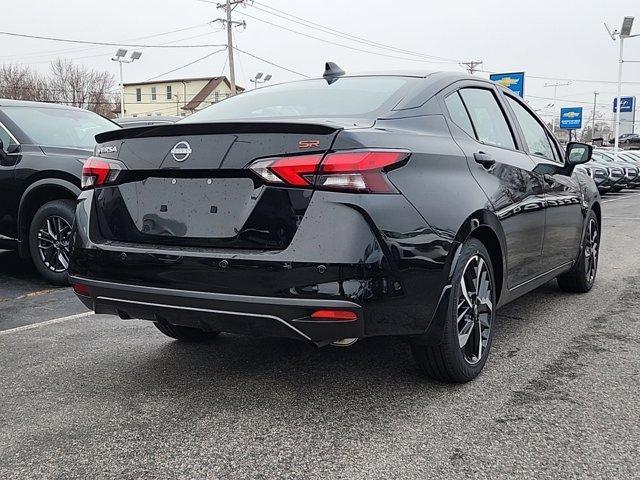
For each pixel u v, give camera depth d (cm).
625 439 280
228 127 294
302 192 277
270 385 345
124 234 320
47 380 356
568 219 488
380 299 278
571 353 397
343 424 296
